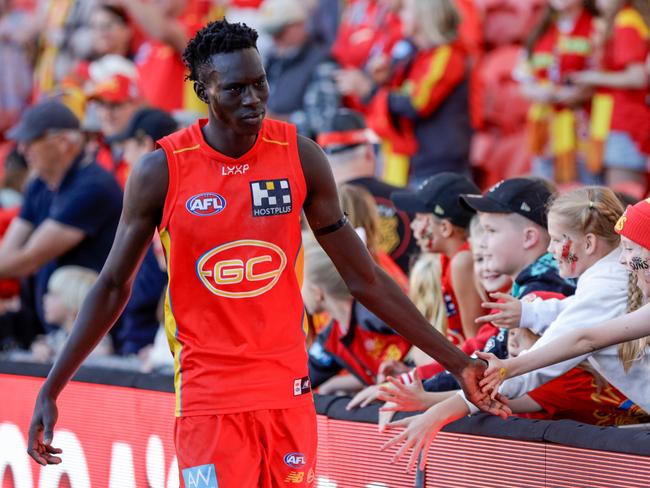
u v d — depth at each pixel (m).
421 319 10.27
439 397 11.58
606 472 9.96
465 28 26.70
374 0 26.98
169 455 13.60
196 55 9.61
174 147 9.80
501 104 27.25
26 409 15.74
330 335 14.40
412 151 23.67
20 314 21.42
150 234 9.99
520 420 10.80
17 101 35.06
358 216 15.23
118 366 17.42
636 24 23.09
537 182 12.84
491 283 13.05
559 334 10.77
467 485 11.17
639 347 10.68
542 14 24.73
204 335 9.88
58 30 33.28
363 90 24.59
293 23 26.69
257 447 9.88
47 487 15.42
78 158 20.69
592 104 23.83
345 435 12.33
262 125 9.98
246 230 9.73
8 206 25.33
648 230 10.04
